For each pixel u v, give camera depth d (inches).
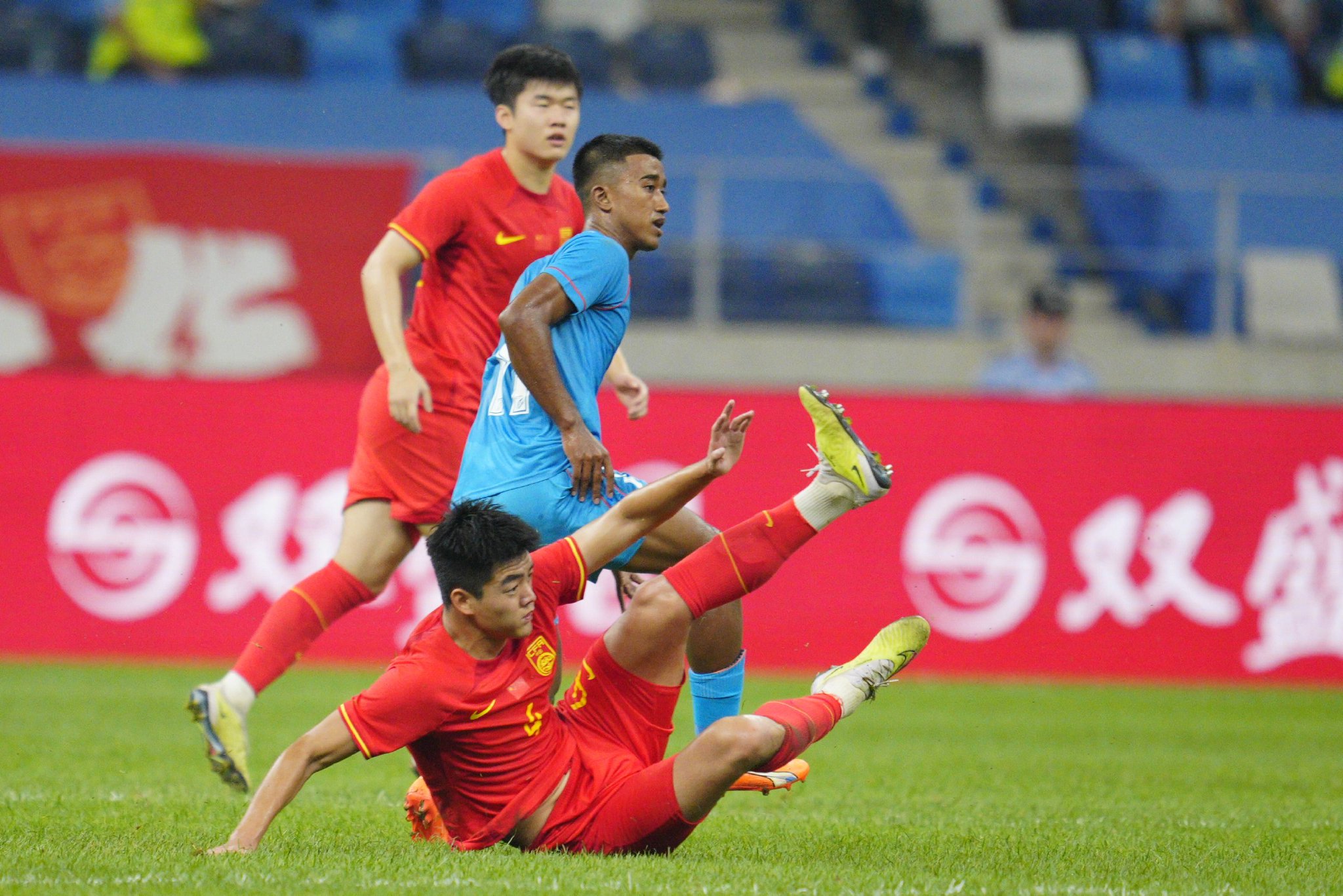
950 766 1032.2
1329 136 2265.0
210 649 1572.3
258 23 2247.8
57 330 1669.5
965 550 1638.8
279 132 2092.8
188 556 1581.0
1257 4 2541.8
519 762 587.2
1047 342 1883.6
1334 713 1407.5
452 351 787.4
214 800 777.6
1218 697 1512.1
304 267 1699.1
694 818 579.8
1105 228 2084.2
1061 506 1649.9
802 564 1624.0
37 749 992.2
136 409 1593.3
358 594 804.6
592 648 616.1
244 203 1699.1
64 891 503.8
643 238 687.1
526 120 764.6
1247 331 1972.2
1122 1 2524.6
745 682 1504.7
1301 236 2092.8
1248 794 926.4
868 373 1895.9
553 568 594.2
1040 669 1636.3
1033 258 2049.7
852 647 1619.1
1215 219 2073.1
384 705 567.5
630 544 610.9
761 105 2177.7
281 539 1589.6
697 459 1621.6
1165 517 1658.5
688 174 1974.7
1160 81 2410.2
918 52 2470.5
